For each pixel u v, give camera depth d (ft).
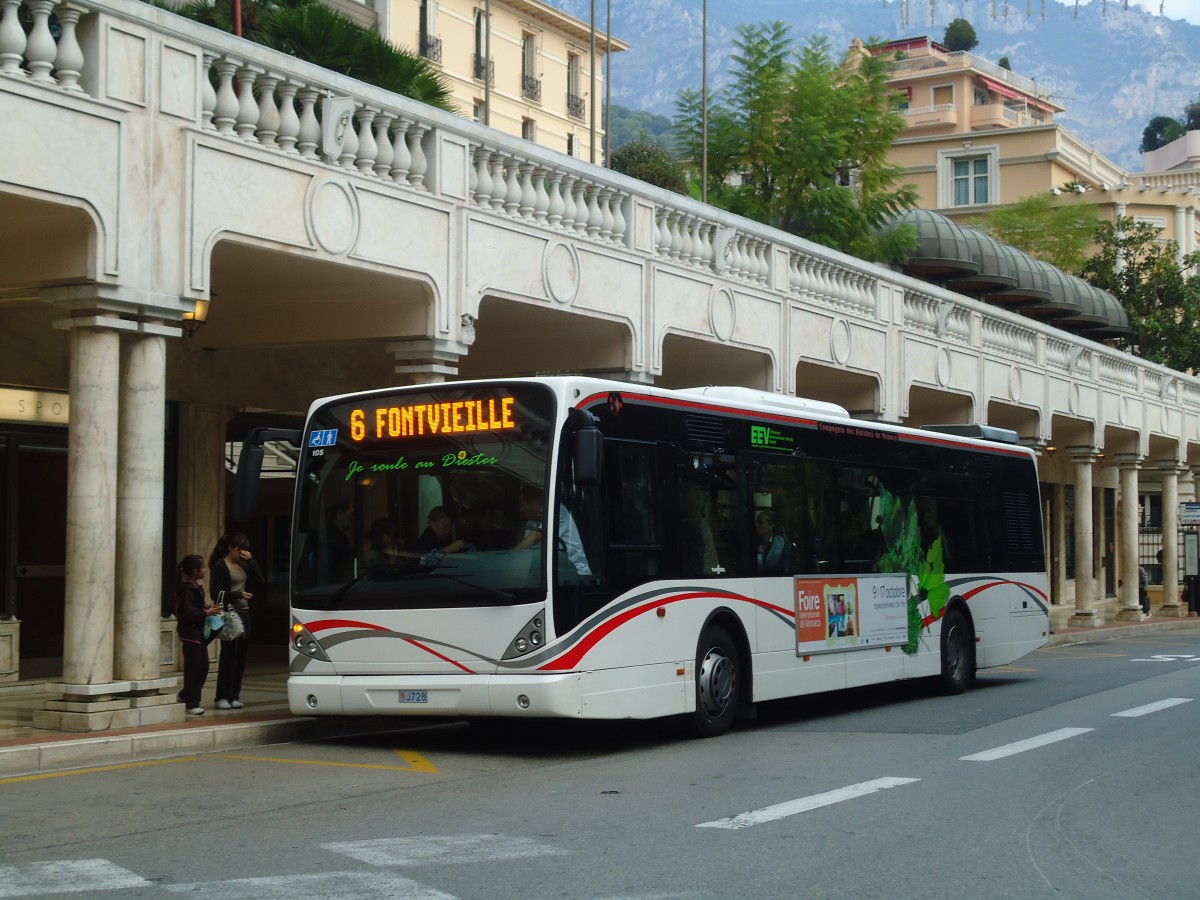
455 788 33.50
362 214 48.96
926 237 117.29
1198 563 146.00
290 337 54.95
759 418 47.55
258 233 45.19
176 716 42.98
